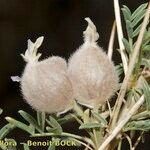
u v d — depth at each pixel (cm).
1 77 48
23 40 52
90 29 14
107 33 49
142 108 14
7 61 50
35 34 53
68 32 52
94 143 14
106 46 48
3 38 51
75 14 53
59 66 14
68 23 53
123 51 15
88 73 14
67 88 14
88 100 14
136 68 14
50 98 14
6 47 51
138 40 14
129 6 46
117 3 15
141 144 33
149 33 14
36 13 53
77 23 53
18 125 14
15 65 50
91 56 14
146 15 14
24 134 40
